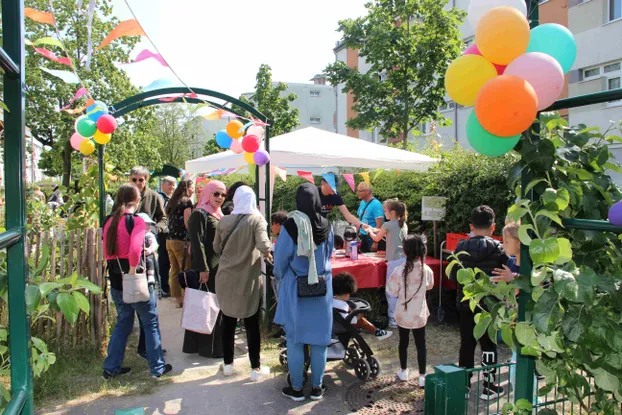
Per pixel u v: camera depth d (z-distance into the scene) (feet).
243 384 13.43
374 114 51.21
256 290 13.51
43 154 65.05
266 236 13.35
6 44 4.70
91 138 17.12
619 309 5.26
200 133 124.06
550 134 5.97
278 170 21.26
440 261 19.27
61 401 12.30
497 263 11.97
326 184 19.97
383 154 21.80
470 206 18.74
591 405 6.84
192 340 16.02
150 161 75.00
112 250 13.04
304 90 125.29
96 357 15.06
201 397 12.59
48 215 19.58
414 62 47.39
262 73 79.92
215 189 16.14
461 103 6.17
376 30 47.73
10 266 4.77
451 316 19.81
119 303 13.57
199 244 15.01
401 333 13.42
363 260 18.83
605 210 6.00
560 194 5.37
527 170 5.86
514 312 6.27
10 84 4.74
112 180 18.81
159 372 13.83
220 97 17.22
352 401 12.33
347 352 13.88
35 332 14.80
